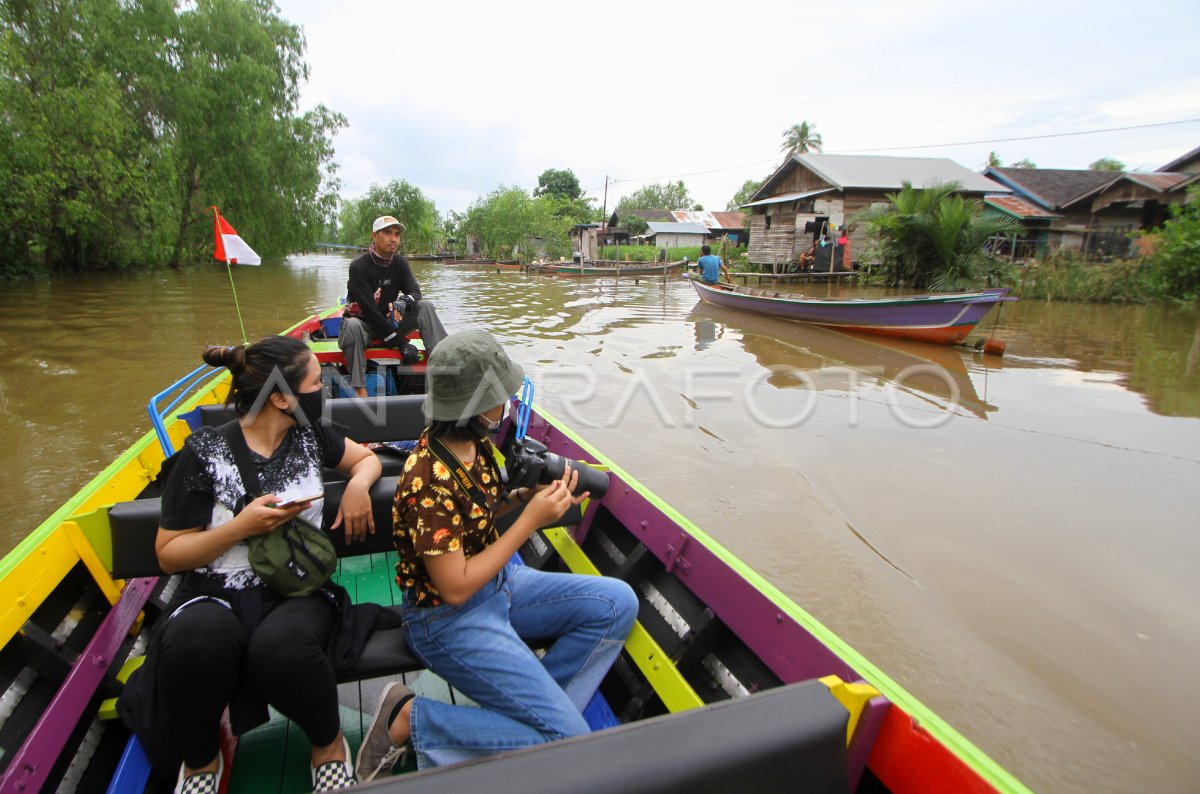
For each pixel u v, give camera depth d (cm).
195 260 2988
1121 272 1841
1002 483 582
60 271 2205
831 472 600
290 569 178
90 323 1316
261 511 170
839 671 165
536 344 1205
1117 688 347
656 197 7781
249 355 182
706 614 222
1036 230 2531
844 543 478
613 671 248
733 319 1550
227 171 2484
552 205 5656
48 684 191
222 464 176
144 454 299
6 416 734
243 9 2538
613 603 205
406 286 581
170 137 2397
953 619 399
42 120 1666
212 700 167
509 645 184
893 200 2075
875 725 148
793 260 2681
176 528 172
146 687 173
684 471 597
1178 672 358
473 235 5819
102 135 1802
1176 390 909
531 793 105
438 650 183
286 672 168
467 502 172
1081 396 876
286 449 191
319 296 1952
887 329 1280
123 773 179
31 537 196
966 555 464
